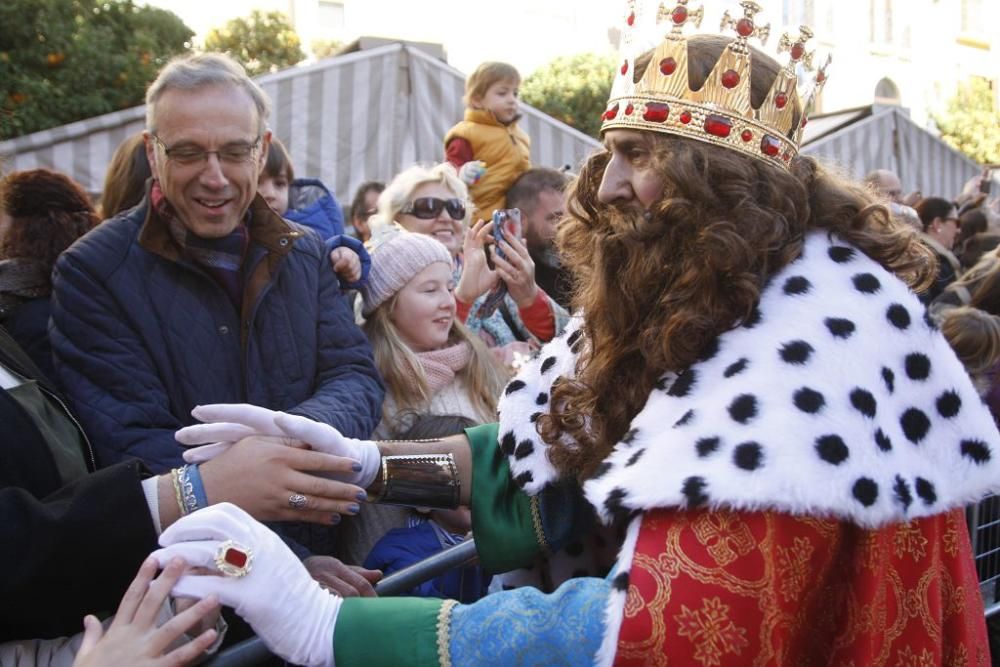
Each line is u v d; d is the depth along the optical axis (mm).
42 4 5828
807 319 1006
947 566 1137
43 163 4410
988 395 2311
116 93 6082
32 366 1418
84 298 1535
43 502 1168
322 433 1250
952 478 996
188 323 1582
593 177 1256
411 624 1003
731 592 902
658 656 895
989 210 6055
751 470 909
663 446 963
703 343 1036
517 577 1389
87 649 976
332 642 1008
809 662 1013
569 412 1200
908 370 1018
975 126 13680
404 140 5195
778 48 1157
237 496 1211
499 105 3893
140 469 1260
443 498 1333
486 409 2094
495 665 953
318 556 1457
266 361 1639
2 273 1751
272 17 9883
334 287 1818
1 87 5598
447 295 2092
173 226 1616
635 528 959
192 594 998
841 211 1114
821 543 956
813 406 946
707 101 1090
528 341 2668
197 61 1631
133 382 1509
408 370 1996
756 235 1039
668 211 1069
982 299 3164
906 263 1127
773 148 1097
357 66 5000
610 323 1145
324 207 2729
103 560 1148
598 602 933
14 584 1101
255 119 1624
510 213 2553
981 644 1161
